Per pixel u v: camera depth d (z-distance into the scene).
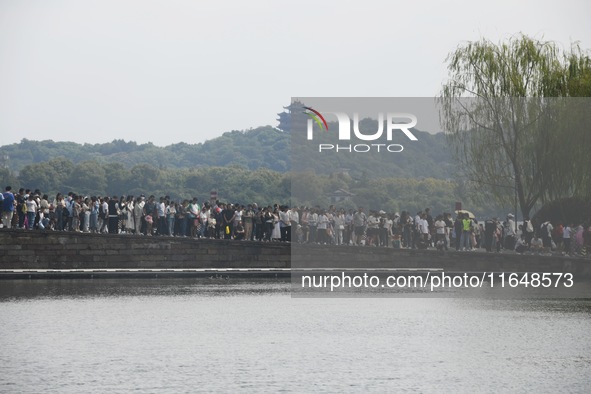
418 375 26.17
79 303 44.22
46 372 26.31
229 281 59.56
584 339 33.50
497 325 37.94
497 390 23.98
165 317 39.38
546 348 31.27
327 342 32.81
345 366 27.66
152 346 31.41
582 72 73.25
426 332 35.75
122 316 39.44
